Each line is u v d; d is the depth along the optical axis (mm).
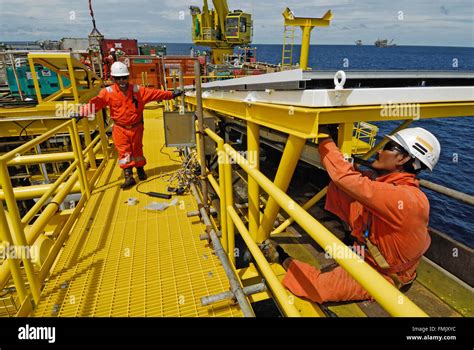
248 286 2340
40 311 2250
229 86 3283
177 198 4258
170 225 3537
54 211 2877
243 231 2150
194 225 3541
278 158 5414
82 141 8414
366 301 2209
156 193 4340
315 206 3955
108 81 11031
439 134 18781
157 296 2395
